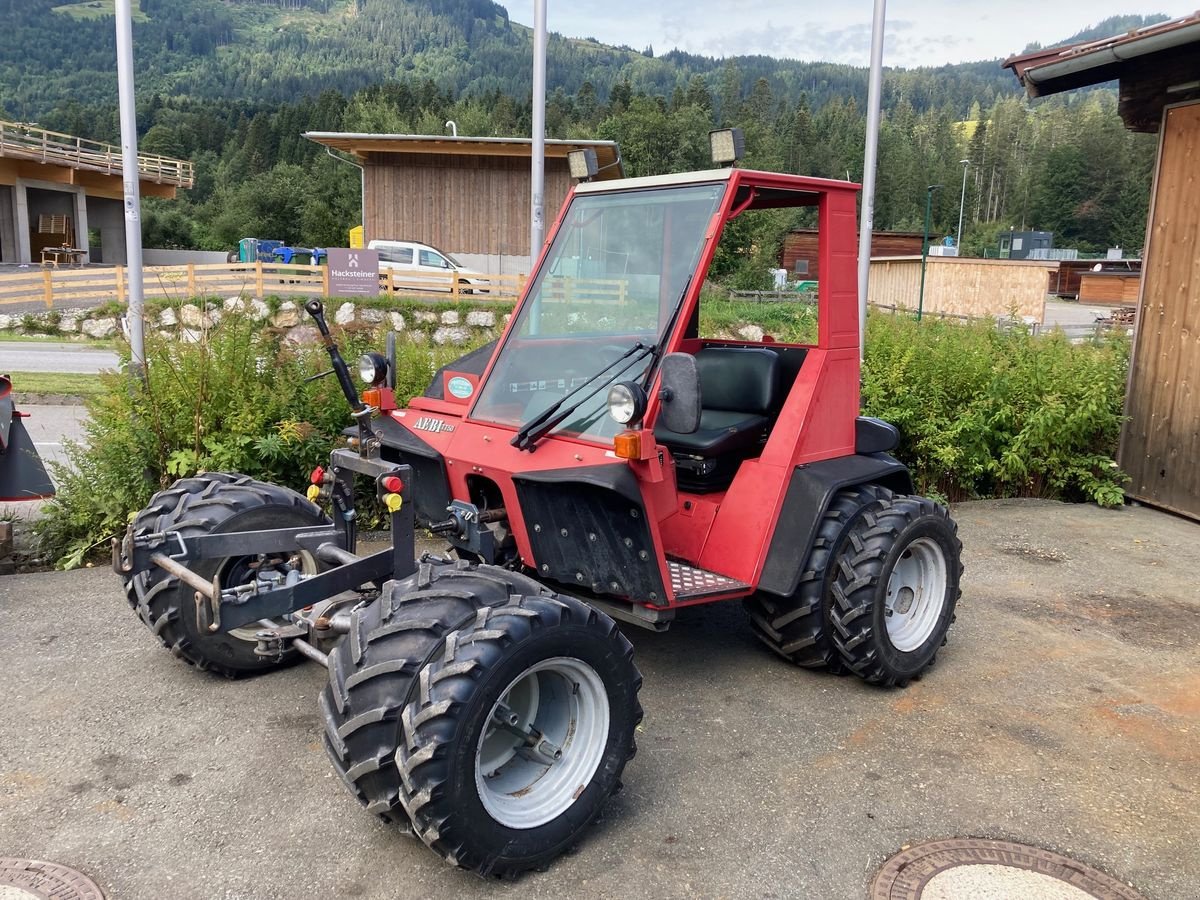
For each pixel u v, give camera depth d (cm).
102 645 425
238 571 391
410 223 2561
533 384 369
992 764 346
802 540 378
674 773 333
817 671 425
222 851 279
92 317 1909
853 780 331
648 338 360
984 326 855
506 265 2564
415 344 696
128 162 639
